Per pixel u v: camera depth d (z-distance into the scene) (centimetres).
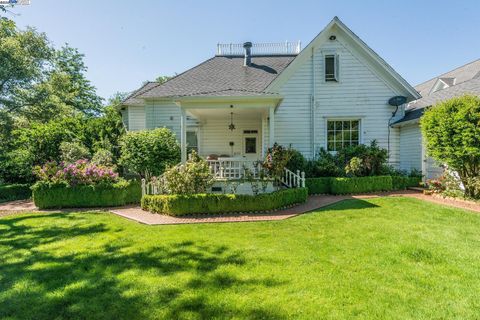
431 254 445
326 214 749
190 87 1505
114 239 572
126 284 368
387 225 618
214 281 370
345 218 696
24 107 1675
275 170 940
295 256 451
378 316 286
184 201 797
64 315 304
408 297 320
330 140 1361
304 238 547
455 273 378
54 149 1439
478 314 286
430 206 809
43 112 1700
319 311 296
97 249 512
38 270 421
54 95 1741
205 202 802
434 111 938
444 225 609
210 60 1777
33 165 1409
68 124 1620
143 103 1742
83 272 410
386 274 379
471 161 865
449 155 898
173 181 848
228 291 342
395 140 1338
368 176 1158
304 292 335
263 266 414
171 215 795
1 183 1377
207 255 467
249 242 531
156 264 434
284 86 1357
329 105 1352
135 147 1188
